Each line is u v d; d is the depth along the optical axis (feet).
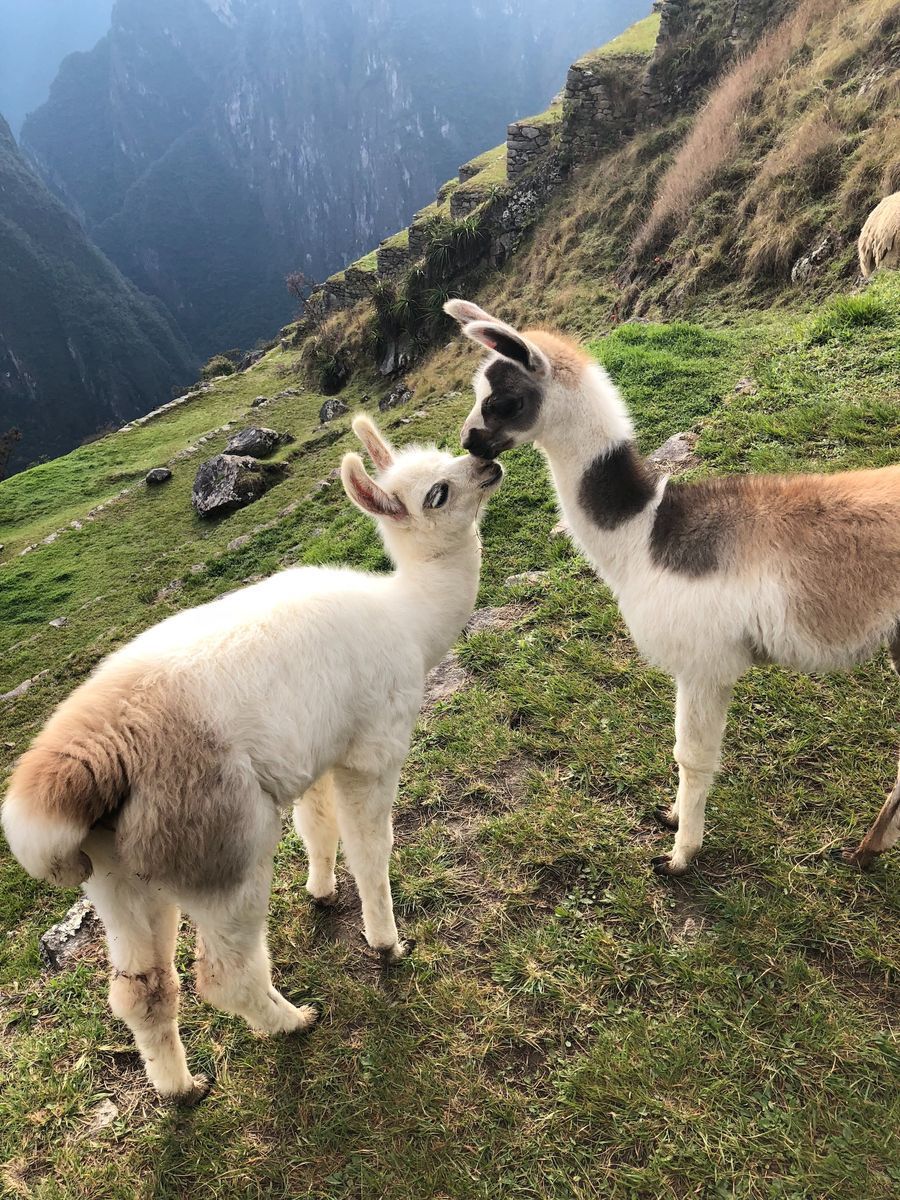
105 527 25.94
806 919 3.84
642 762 4.73
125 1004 3.27
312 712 3.34
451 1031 3.69
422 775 4.97
